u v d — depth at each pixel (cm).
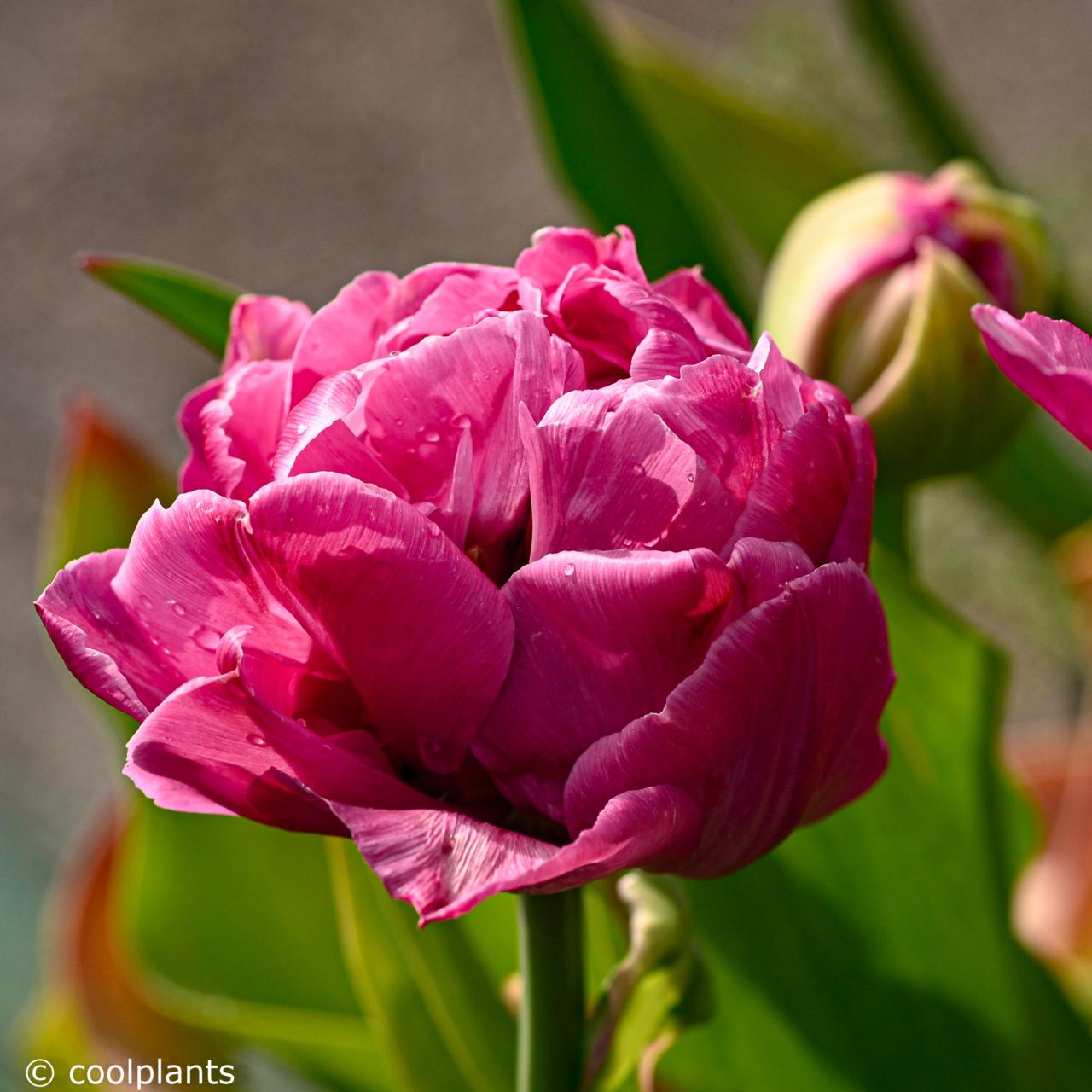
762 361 44
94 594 45
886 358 54
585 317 45
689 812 43
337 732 44
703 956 49
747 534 43
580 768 43
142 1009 62
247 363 46
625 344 45
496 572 44
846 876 55
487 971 54
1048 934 62
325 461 43
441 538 43
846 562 43
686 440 43
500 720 44
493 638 43
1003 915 54
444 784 44
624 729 43
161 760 44
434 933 53
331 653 44
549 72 59
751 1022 55
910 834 54
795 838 54
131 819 59
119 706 44
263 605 44
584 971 47
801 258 55
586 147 60
